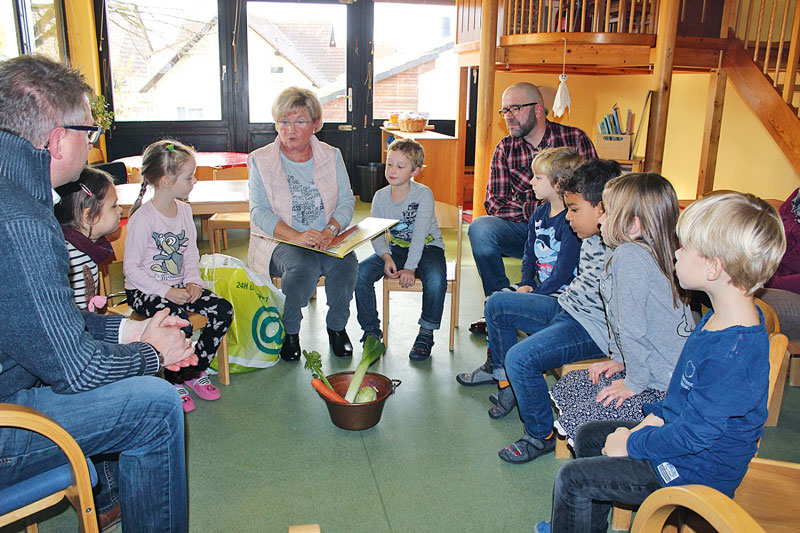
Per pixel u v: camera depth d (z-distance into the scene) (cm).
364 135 736
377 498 194
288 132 272
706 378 124
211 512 186
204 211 306
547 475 207
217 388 264
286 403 252
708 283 126
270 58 695
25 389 138
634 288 163
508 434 232
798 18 406
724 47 460
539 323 223
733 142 522
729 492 131
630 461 139
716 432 121
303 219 285
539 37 445
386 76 727
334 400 224
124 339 158
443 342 316
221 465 210
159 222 239
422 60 726
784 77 466
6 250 118
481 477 206
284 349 290
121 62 654
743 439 126
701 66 465
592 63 452
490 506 192
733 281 122
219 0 664
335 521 183
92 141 144
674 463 131
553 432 214
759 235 117
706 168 496
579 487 140
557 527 145
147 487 144
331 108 724
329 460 214
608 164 196
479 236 315
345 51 709
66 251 129
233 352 274
